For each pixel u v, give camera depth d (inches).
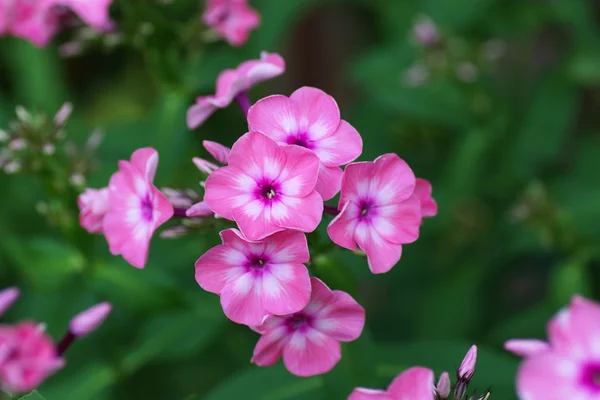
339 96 34.0
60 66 30.2
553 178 27.0
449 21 26.8
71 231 22.8
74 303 23.8
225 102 19.9
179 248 24.6
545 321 25.3
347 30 33.4
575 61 26.6
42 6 22.9
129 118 30.8
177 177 24.0
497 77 29.6
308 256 18.7
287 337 19.2
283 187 18.8
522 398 17.7
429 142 28.0
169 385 25.2
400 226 19.3
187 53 24.4
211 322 23.5
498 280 28.8
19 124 22.3
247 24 23.9
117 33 23.6
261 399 21.2
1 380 19.8
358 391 18.5
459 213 27.3
